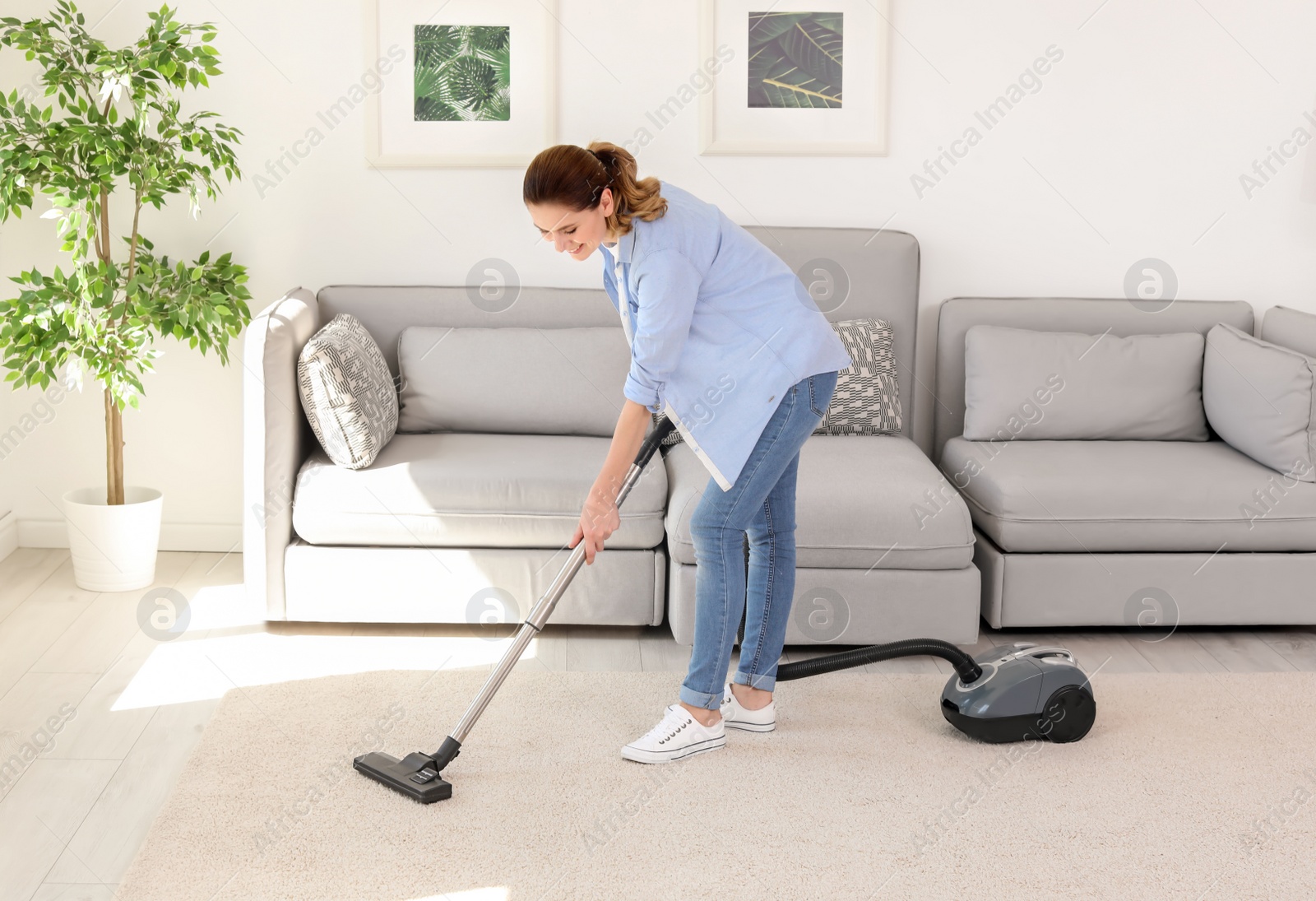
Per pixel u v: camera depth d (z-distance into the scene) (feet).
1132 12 11.18
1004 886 6.15
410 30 10.91
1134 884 6.19
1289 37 11.23
